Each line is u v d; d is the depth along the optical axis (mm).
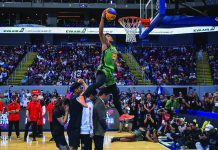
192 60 29641
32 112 13570
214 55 30062
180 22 11617
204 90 24312
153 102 15828
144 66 28297
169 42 34125
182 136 11938
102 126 6547
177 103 16266
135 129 15133
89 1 34531
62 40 34906
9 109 14531
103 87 5855
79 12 35969
